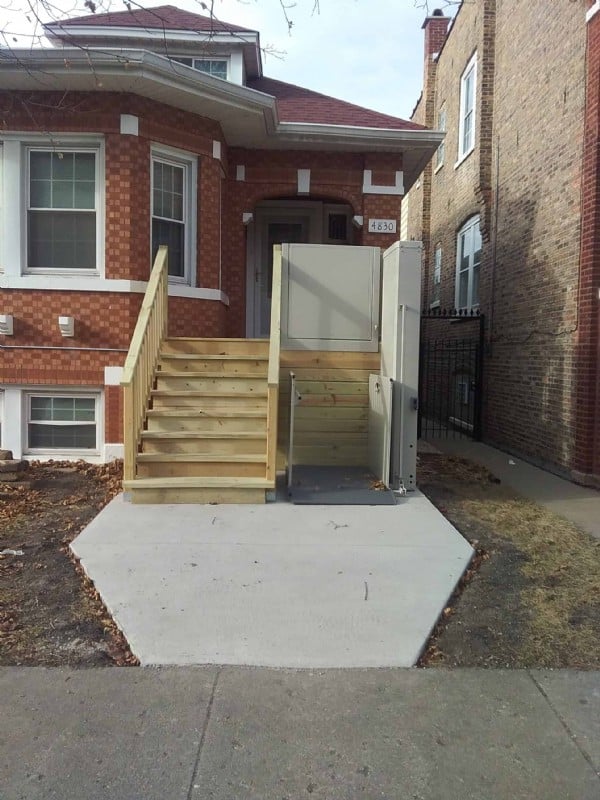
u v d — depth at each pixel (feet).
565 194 28.45
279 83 38.91
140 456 21.29
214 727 9.73
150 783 8.58
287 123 30.55
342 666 11.45
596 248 25.73
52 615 13.25
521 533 19.31
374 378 24.64
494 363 38.09
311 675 11.16
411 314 22.67
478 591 14.92
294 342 25.54
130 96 25.93
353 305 25.64
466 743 9.48
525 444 32.76
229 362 25.27
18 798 8.30
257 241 36.70
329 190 33.37
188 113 27.91
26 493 22.54
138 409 21.76
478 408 39.73
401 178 33.42
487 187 40.04
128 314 26.53
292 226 36.76
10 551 16.70
